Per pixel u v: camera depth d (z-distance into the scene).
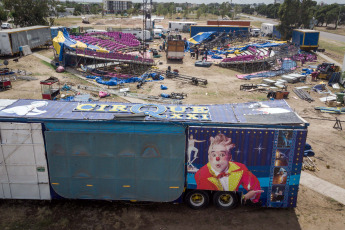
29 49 46.75
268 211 12.92
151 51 52.72
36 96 28.11
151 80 35.75
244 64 41.31
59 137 11.70
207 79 37.12
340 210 13.17
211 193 12.83
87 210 12.73
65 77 35.25
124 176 12.13
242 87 33.22
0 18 79.69
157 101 27.86
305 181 15.44
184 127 11.57
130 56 38.22
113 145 11.74
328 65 37.81
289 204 12.45
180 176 12.07
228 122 11.64
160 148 11.73
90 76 35.53
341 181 15.55
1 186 12.45
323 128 22.56
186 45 59.59
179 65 45.06
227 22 75.81
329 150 19.11
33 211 12.59
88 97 27.19
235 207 12.92
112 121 11.53
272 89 32.38
